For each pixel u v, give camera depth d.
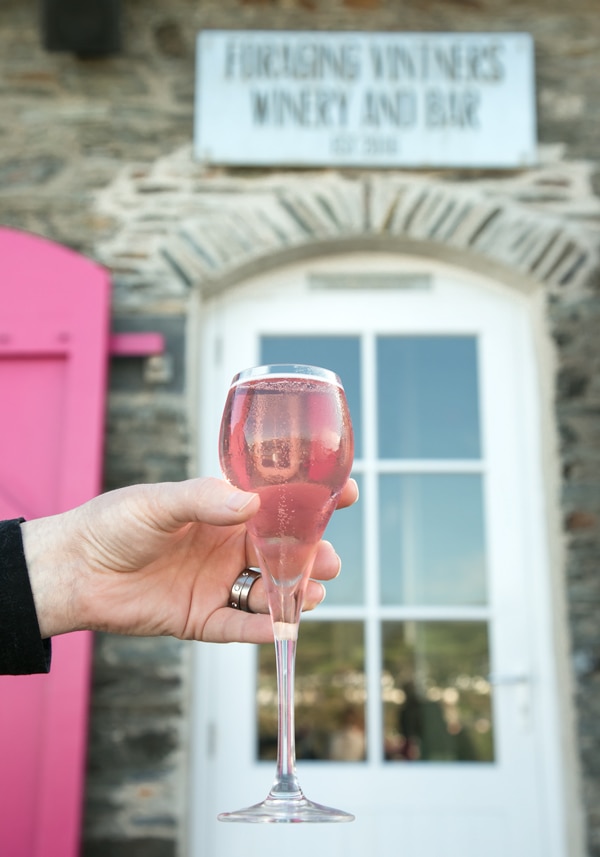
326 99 3.42
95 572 1.07
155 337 3.13
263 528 0.94
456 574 3.26
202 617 1.15
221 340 3.41
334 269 3.47
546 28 3.53
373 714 3.13
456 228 3.35
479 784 3.09
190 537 1.16
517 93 3.44
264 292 3.46
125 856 2.82
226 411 0.99
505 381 3.40
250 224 3.34
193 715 3.08
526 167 3.40
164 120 3.42
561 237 3.35
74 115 3.42
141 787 2.87
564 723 3.06
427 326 3.44
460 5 3.54
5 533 1.05
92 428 2.96
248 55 3.45
